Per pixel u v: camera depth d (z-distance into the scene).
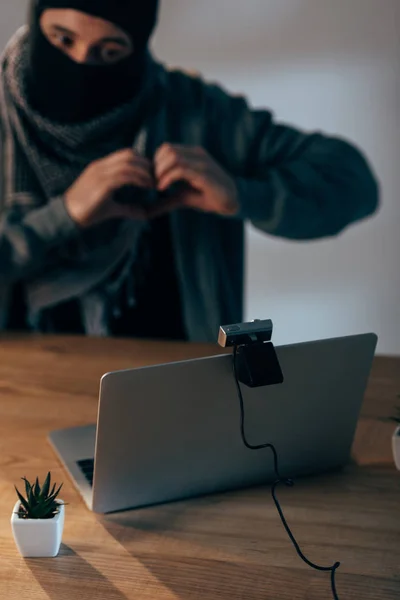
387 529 1.34
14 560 1.25
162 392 1.31
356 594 1.16
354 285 3.02
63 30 2.86
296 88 2.90
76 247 3.04
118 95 2.91
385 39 2.81
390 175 2.92
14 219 3.02
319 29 2.85
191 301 3.06
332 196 2.96
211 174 2.97
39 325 3.11
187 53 2.90
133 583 1.19
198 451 1.39
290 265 3.03
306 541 1.30
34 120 2.94
